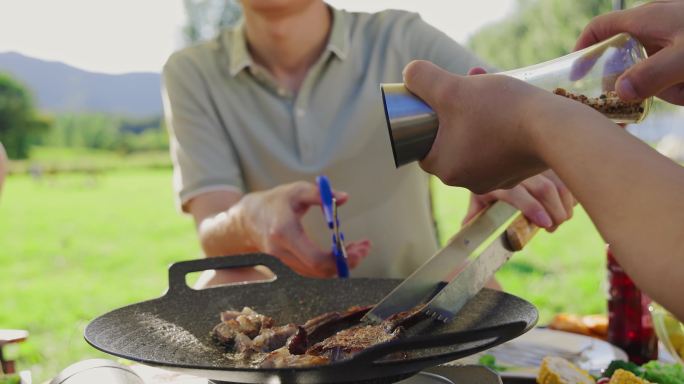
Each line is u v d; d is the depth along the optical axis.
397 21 2.00
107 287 7.50
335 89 1.94
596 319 1.60
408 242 1.98
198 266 1.21
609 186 0.59
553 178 1.19
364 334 0.93
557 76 0.93
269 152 1.92
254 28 1.93
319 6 1.94
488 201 1.28
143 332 1.01
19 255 9.60
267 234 1.41
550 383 1.16
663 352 1.49
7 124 26.45
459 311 1.03
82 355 4.51
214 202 1.83
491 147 0.71
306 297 1.22
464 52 1.94
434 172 0.79
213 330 1.05
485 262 1.06
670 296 0.55
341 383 0.80
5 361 1.29
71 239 10.87
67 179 21.05
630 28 0.94
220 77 1.96
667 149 5.77
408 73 0.76
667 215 0.56
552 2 16.53
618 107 0.92
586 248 7.84
